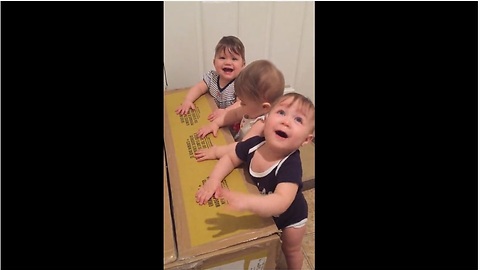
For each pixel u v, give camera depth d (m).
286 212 0.55
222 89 0.73
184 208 0.51
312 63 0.79
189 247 0.47
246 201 0.52
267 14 0.75
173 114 0.69
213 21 0.75
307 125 0.58
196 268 0.46
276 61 0.78
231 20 0.75
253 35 0.77
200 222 0.49
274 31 0.76
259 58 0.77
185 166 0.58
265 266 0.50
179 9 0.73
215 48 0.75
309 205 0.68
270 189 0.56
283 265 0.60
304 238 0.65
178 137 0.63
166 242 0.47
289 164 0.56
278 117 0.58
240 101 0.68
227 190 0.54
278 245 0.48
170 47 0.76
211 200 0.52
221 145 0.62
